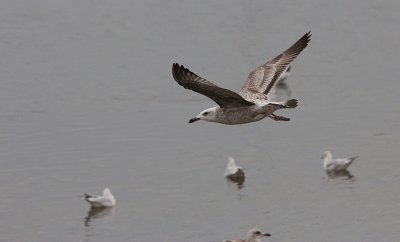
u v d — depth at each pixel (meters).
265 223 23.27
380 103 35.25
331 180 26.59
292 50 17.28
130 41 49.94
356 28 51.00
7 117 34.88
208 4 57.81
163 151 29.91
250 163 28.61
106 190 25.16
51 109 36.03
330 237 22.02
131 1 59.56
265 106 15.43
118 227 23.59
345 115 33.72
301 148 29.94
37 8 58.47
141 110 35.41
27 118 34.66
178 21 53.91
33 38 51.19
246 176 27.30
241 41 48.97
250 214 23.98
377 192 25.34
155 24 53.53
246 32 50.91
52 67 44.41
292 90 38.47
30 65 44.97
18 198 25.92
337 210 23.97
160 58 45.81
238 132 31.83
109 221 24.05
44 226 23.88
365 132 31.44
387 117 33.16
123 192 26.20
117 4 58.88
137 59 45.72
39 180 27.36
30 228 23.78
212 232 22.80
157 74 42.25
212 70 43.22
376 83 38.88
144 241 22.52
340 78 40.28
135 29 52.62
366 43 47.41
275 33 50.56
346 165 27.16
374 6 55.88
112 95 38.25
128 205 25.14
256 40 49.03
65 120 34.22
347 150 29.58
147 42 49.56
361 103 35.47
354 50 46.03
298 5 56.94
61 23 54.59
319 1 57.59
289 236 22.27
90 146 30.64
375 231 22.34
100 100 37.38
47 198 25.89
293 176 27.17
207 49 47.56
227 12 55.72
